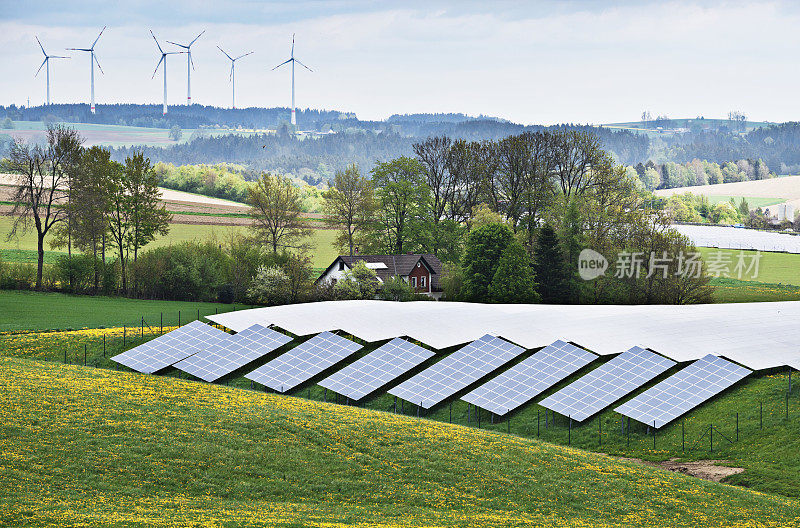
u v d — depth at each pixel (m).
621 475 49.88
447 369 68.31
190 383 64.00
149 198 119.88
